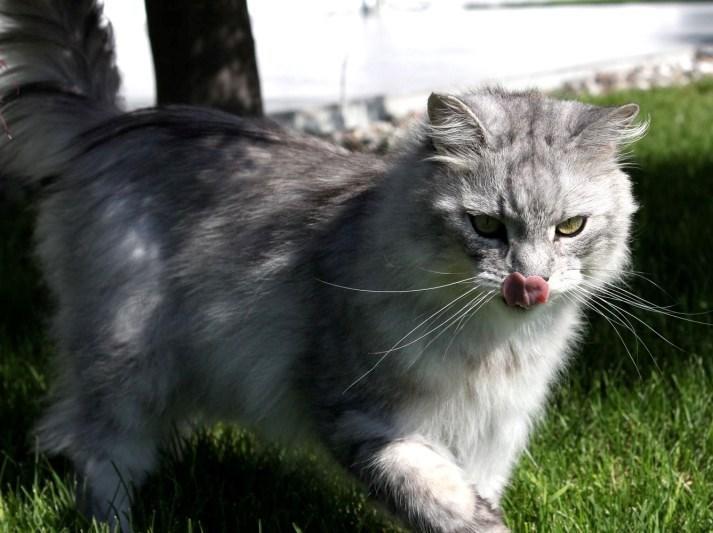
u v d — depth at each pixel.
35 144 0.98
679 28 4.21
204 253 0.93
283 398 0.93
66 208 0.96
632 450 1.00
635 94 2.46
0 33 0.97
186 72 1.22
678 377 1.08
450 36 3.85
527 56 3.14
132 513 0.94
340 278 0.89
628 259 0.95
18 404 1.07
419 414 0.87
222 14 1.22
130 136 0.96
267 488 0.98
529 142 0.85
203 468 1.00
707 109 2.25
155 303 0.94
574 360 1.09
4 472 1.00
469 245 0.85
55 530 0.92
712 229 1.33
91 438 0.95
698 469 0.98
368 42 3.60
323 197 0.92
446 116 0.85
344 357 0.88
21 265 1.31
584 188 0.85
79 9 0.99
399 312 0.86
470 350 0.87
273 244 0.92
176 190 0.94
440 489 0.84
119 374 0.94
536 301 0.83
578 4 5.94
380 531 0.94
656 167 1.69
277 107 2.14
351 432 0.88
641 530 0.90
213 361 0.94
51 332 0.98
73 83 0.99
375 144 1.85
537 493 0.95
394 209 0.86
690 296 1.20
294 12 4.26
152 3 1.22
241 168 0.95
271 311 0.92
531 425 0.94
